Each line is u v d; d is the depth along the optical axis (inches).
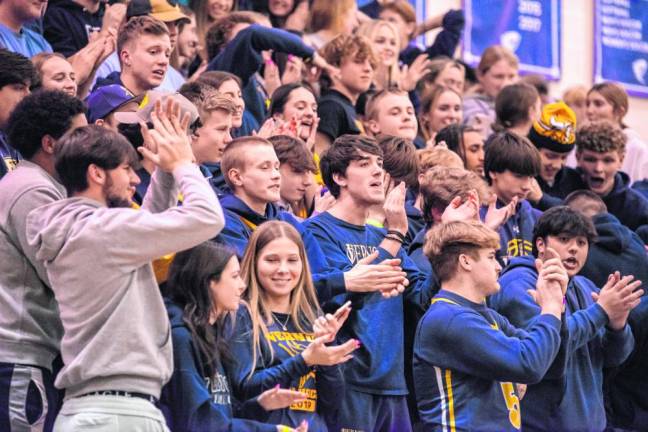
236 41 609.3
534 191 578.6
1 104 427.2
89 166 346.3
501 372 407.2
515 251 522.3
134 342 334.6
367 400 433.7
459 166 539.5
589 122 648.4
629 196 639.8
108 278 332.5
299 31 729.6
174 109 354.0
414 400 463.5
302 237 446.6
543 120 623.2
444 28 823.7
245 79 609.0
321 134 619.2
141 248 331.6
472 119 774.5
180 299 379.6
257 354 392.5
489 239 423.5
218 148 482.9
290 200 498.9
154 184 368.2
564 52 983.6
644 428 508.7
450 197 484.1
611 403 507.2
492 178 542.3
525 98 681.6
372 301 447.5
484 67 805.9
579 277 498.0
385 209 455.2
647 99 1021.2
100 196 349.1
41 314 357.7
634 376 510.0
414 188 534.0
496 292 440.5
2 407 349.7
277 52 652.1
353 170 464.4
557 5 979.3
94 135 348.2
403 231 453.7
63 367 343.6
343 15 742.5
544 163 623.8
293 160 495.8
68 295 336.8
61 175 350.0
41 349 357.1
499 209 499.8
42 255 340.2
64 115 373.1
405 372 463.8
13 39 559.2
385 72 712.4
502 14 949.2
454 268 423.5
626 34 1016.9
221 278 380.2
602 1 1003.3
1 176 438.0
